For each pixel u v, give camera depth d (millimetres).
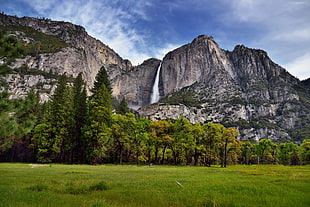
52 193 9383
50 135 51375
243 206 7215
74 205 6793
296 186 12578
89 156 47188
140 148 51469
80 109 55375
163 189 11016
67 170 24406
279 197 8852
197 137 56562
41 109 63844
